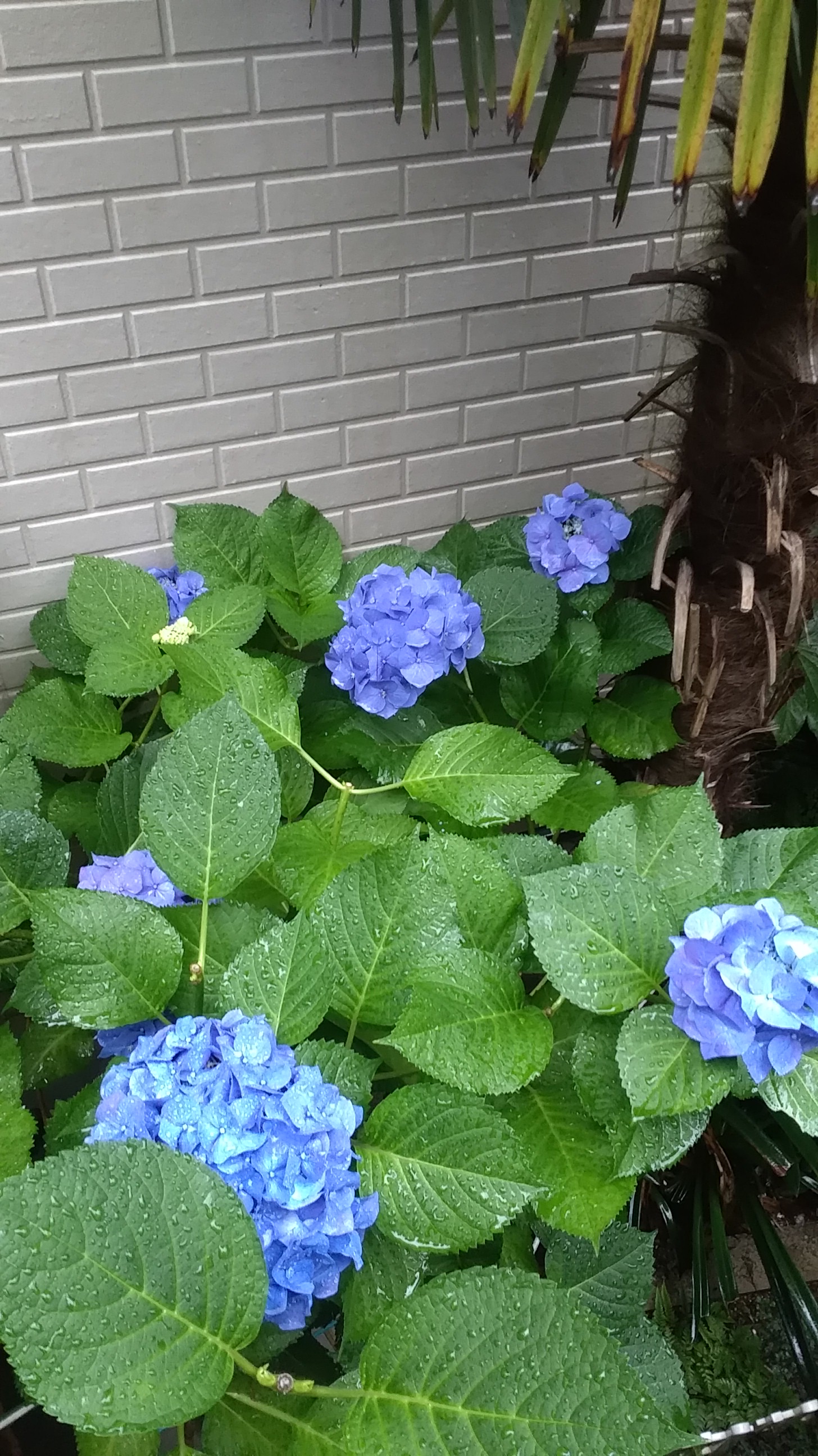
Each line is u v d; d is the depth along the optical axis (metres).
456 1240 0.68
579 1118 0.83
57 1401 0.51
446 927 0.81
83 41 1.28
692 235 1.71
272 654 1.43
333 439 1.69
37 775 1.14
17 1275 0.51
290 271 1.52
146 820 0.79
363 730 1.30
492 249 1.62
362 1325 0.71
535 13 0.85
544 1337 0.58
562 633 1.43
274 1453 0.64
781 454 1.20
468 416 1.76
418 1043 0.75
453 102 1.49
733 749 1.50
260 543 1.53
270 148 1.42
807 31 0.88
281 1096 0.63
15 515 1.56
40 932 0.74
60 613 1.54
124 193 1.39
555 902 0.74
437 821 1.18
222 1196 0.56
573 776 1.01
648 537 1.46
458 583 1.29
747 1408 1.31
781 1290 1.27
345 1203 0.62
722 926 0.70
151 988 0.75
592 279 1.71
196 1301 0.55
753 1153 1.40
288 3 1.34
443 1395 0.58
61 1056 1.09
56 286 1.42
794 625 1.27
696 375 1.31
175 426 1.58
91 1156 0.54
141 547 1.66
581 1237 0.92
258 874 1.03
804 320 1.16
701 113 0.82
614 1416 0.56
